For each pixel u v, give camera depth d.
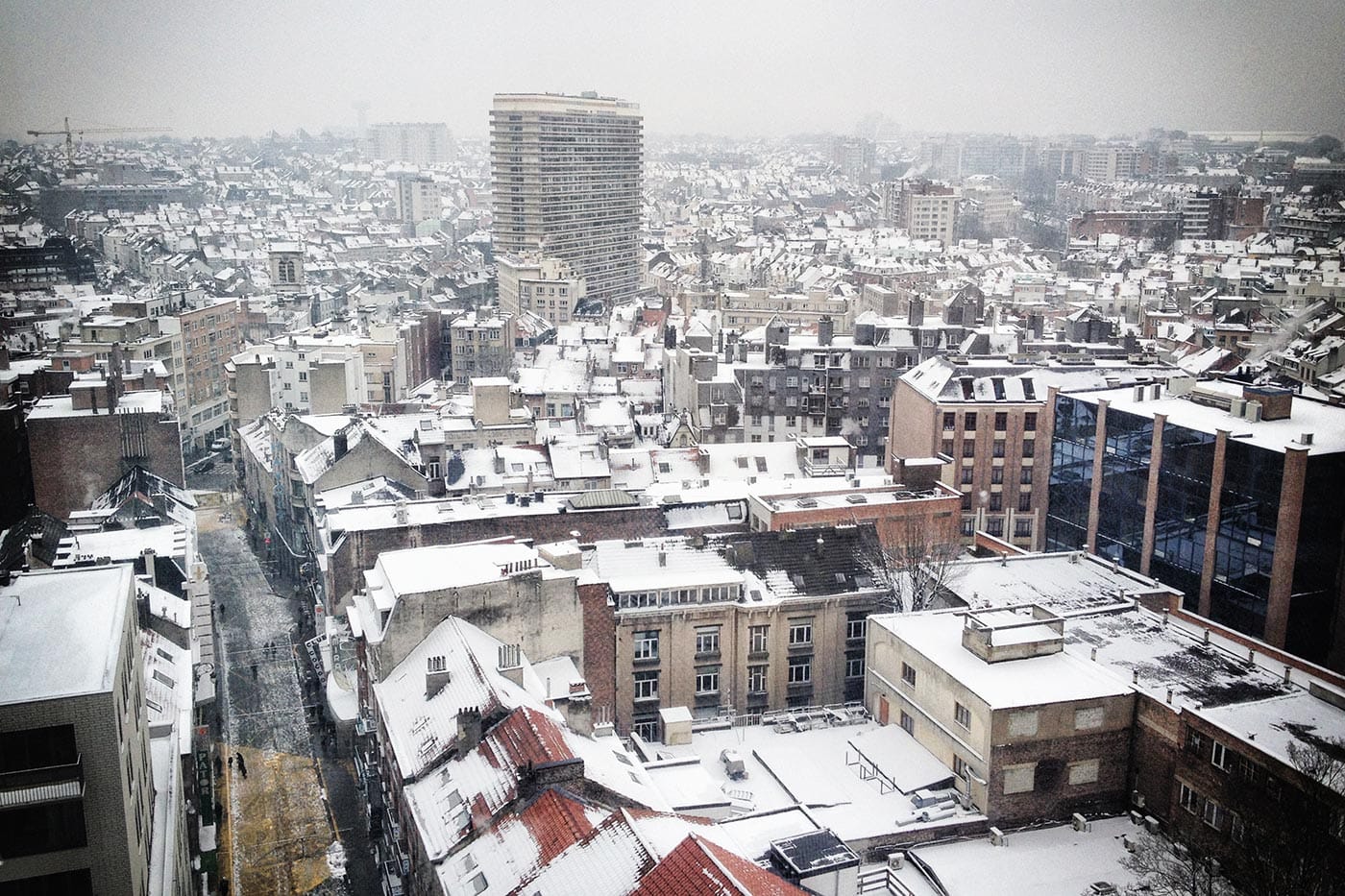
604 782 81.94
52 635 67.38
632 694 115.62
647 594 114.25
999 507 164.50
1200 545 132.50
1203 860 82.38
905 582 122.12
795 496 135.12
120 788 61.00
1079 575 130.00
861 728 108.56
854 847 88.56
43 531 131.50
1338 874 76.00
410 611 98.19
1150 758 94.69
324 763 119.50
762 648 118.50
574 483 162.88
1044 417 160.50
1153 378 174.88
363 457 159.12
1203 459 131.00
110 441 155.62
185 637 112.12
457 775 84.00
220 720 126.56
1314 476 119.81
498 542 116.25
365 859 102.75
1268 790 83.38
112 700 60.06
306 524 162.88
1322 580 123.50
